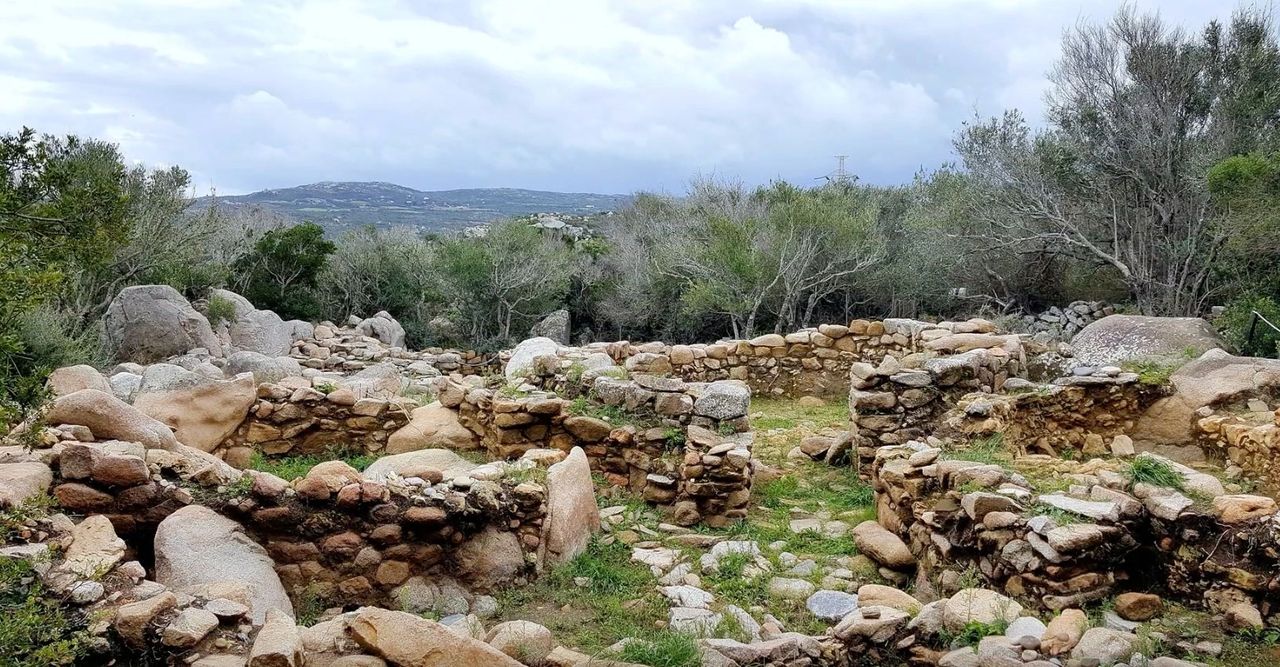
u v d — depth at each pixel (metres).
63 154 5.57
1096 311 17.98
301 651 3.84
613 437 7.80
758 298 19.03
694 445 7.27
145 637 3.89
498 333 23.28
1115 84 17.11
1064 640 4.26
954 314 20.84
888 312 21.41
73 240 3.52
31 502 4.04
